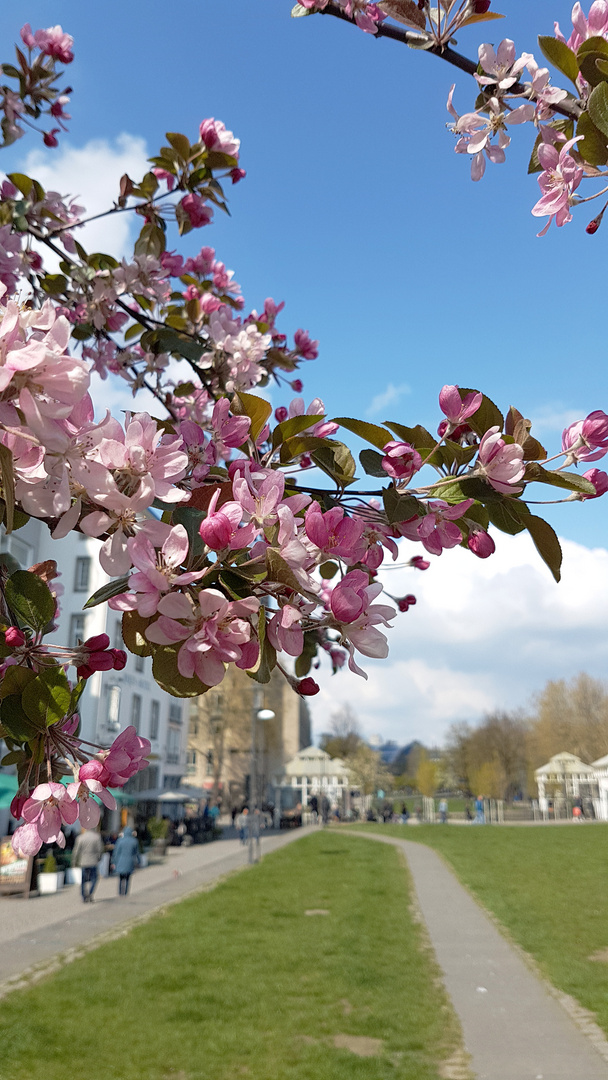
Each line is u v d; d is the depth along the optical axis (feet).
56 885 56.70
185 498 4.04
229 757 202.80
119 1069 20.47
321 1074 20.34
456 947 36.73
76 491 4.01
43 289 11.88
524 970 32.22
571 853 84.84
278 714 216.74
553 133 7.02
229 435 6.09
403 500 5.49
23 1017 24.52
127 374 12.58
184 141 11.28
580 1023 24.97
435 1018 25.48
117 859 54.08
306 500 4.73
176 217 11.84
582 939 38.32
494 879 62.44
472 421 5.71
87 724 83.82
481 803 171.42
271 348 12.53
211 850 95.35
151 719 107.45
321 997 27.76
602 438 5.56
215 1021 24.75
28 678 4.28
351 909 47.44
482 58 6.97
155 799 101.96
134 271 11.71
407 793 394.52
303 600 4.55
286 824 146.10
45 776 4.30
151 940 37.27
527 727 254.68
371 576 6.36
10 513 3.70
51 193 12.40
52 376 3.57
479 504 5.79
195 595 4.25
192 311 12.68
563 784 229.25
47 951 34.42
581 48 6.38
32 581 4.43
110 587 4.26
